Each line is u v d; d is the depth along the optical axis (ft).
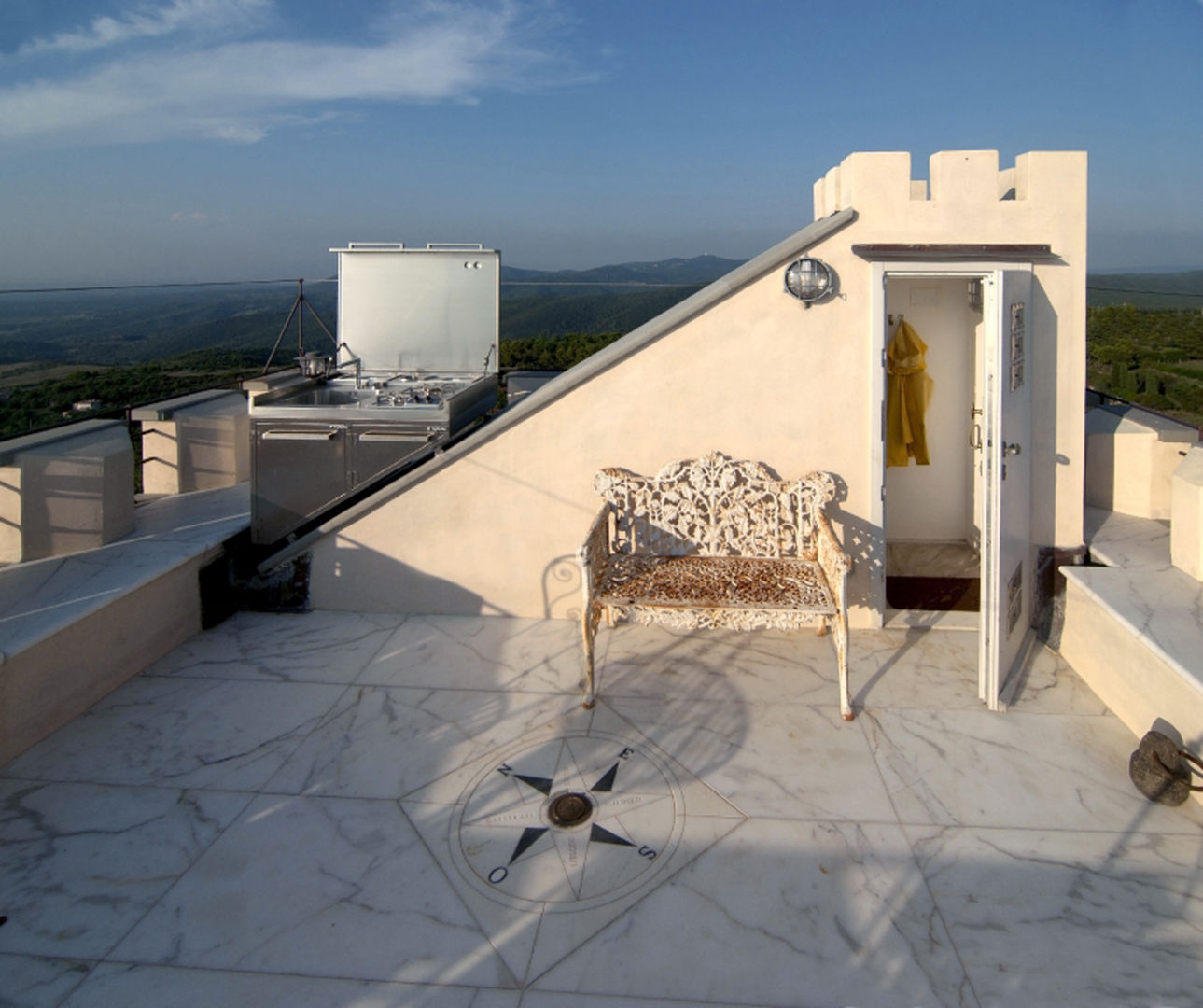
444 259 21.77
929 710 12.94
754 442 15.75
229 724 12.79
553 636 16.03
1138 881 9.11
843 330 15.30
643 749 11.94
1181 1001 7.50
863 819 10.25
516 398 25.48
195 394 21.47
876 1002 7.57
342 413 16.83
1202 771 10.16
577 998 7.68
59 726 12.66
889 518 21.54
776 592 13.23
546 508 16.52
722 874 9.32
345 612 17.29
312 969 8.07
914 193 14.83
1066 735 12.14
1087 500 17.76
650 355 15.71
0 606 12.97
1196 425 16.63
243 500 19.43
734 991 7.73
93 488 15.79
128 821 10.41
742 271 15.17
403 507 16.84
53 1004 7.64
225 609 17.06
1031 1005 7.50
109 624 13.74
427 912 8.82
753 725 12.57
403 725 12.74
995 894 8.94
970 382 20.68
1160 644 10.83
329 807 10.68
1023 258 14.51
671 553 15.53
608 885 9.18
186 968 8.08
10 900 9.01
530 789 11.01
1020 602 14.42
